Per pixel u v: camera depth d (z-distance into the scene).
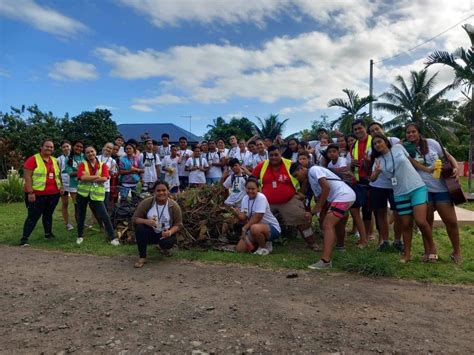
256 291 4.46
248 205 6.20
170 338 3.38
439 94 27.95
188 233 6.65
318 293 4.38
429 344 3.20
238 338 3.35
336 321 3.64
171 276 5.07
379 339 3.29
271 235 6.14
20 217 9.84
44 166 7.16
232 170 7.32
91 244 6.84
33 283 4.86
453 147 30.36
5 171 20.62
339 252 6.06
